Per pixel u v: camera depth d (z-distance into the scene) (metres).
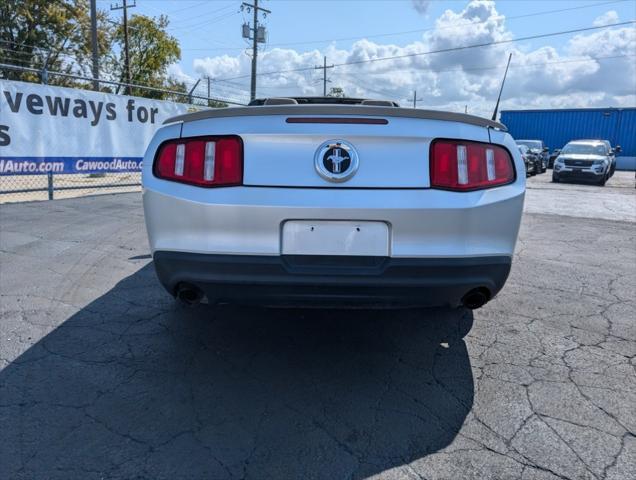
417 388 2.66
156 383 2.66
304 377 2.77
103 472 1.96
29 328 3.35
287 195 2.34
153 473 1.96
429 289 2.39
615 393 2.61
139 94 35.66
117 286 4.25
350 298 2.40
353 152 2.36
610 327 3.53
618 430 2.28
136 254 5.32
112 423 2.29
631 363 2.97
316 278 2.35
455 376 2.80
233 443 2.16
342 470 2.00
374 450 2.13
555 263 5.39
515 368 2.90
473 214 2.39
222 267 2.37
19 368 2.79
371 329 3.46
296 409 2.44
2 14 30.20
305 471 1.99
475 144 2.46
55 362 2.87
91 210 8.18
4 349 3.02
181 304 3.84
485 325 3.56
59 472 1.95
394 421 2.35
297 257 2.37
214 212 2.35
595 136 34.16
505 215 2.49
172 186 2.45
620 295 4.27
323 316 3.68
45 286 4.21
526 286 4.51
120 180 11.21
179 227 2.42
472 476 1.97
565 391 2.63
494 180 2.50
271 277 2.36
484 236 2.44
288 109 2.38
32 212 7.84
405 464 2.04
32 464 1.99
